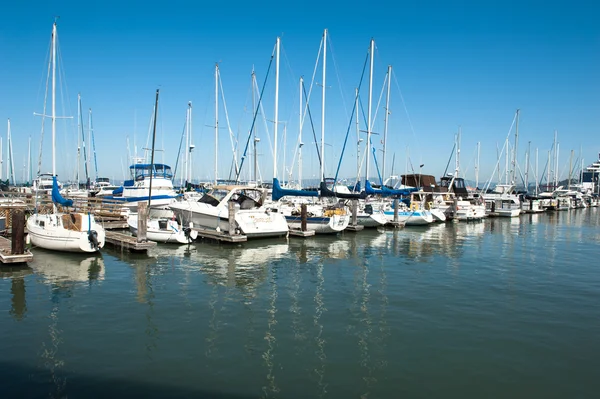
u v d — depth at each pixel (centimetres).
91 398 654
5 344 857
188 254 1897
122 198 3425
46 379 713
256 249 2061
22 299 1168
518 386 709
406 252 2053
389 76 3622
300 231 2484
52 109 2153
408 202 3778
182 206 2433
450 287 1353
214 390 682
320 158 3098
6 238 1973
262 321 1008
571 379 736
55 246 1803
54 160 2152
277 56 2786
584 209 6725
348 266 1680
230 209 2155
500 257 1953
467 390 694
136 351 827
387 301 1185
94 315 1038
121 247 1898
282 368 760
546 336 931
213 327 962
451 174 5172
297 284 1375
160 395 666
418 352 837
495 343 888
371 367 769
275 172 2756
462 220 4000
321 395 672
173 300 1171
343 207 2842
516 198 5634
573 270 1656
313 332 938
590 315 1080
